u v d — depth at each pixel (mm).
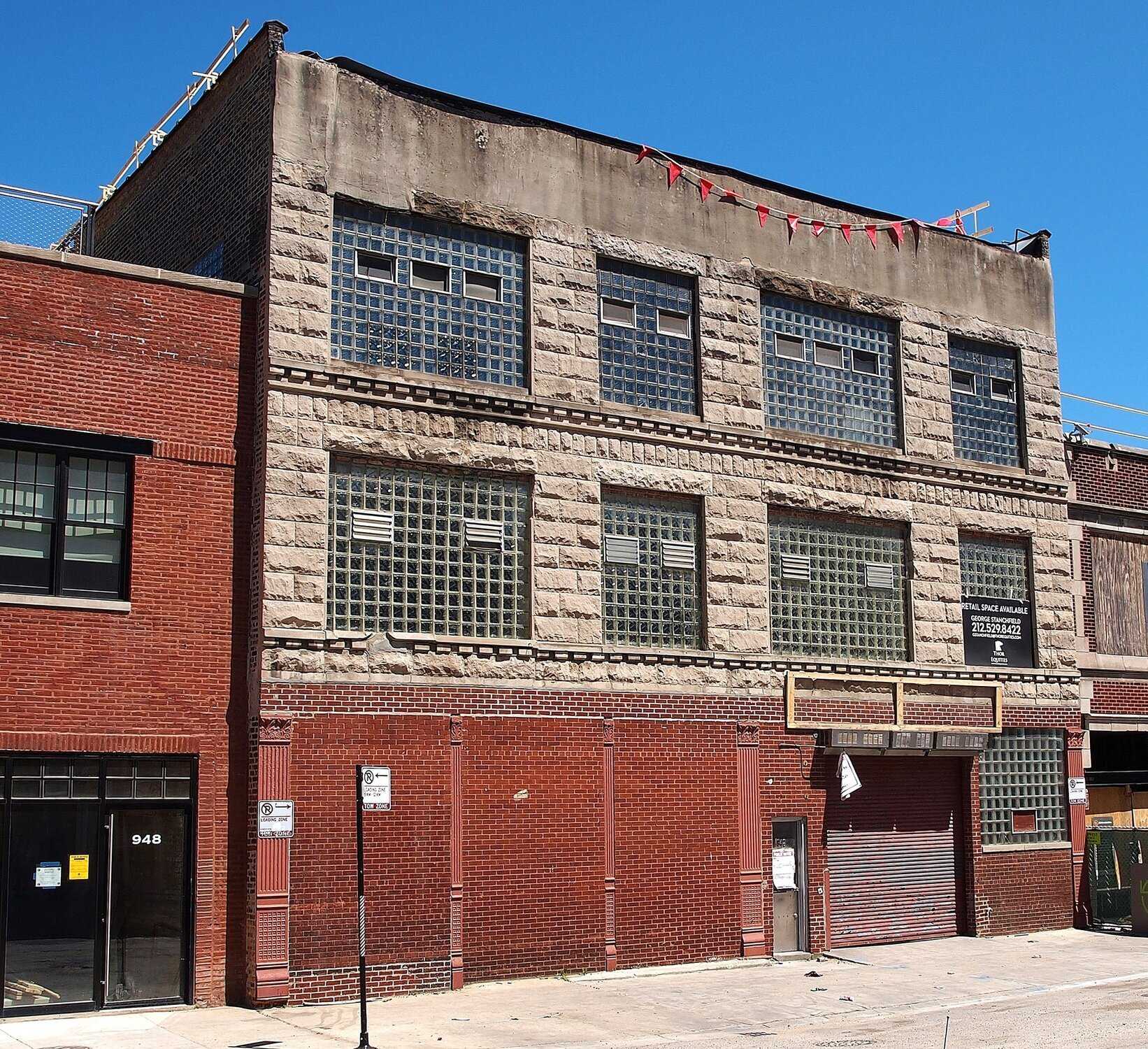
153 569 18797
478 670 20641
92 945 17750
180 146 23719
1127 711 28875
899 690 25141
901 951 23938
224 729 18953
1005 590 27359
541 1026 17375
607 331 23094
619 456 22594
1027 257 29125
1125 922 27422
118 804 18172
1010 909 26109
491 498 21359
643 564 22797
